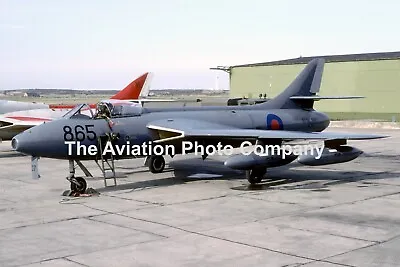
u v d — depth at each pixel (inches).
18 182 604.4
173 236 344.5
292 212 419.2
